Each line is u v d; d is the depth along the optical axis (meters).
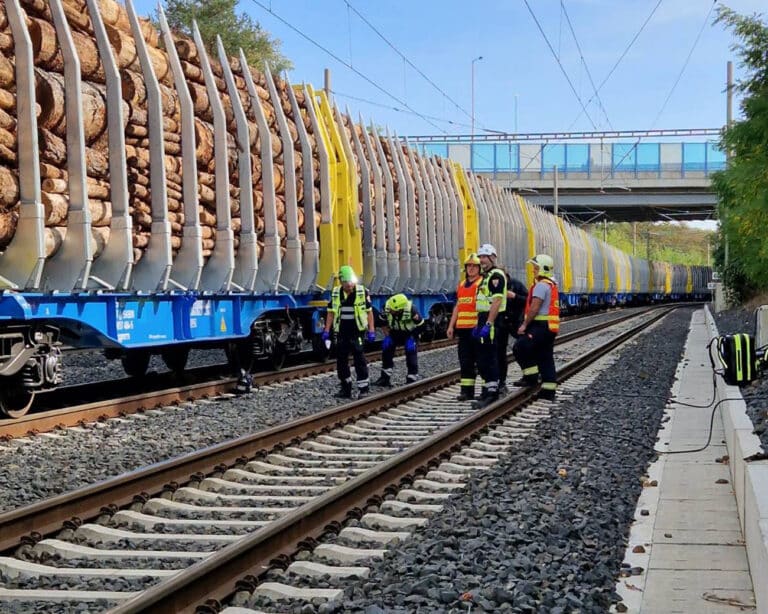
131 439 10.04
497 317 13.30
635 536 6.46
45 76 10.49
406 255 22.92
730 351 11.05
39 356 11.13
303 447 9.84
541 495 7.64
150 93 12.30
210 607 4.73
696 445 9.91
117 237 11.47
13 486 7.64
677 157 56.62
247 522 6.76
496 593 4.97
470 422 10.58
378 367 19.05
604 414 12.28
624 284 67.94
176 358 15.85
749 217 22.58
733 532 6.47
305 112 18.30
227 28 41.31
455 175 29.16
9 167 10.11
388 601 4.90
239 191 15.00
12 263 10.12
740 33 20.81
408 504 7.22
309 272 17.38
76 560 5.84
